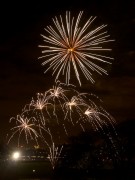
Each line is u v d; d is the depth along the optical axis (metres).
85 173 94.50
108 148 95.75
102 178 91.38
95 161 95.81
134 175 90.25
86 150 97.31
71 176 94.25
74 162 97.31
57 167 98.19
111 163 95.44
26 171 122.88
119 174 92.06
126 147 94.38
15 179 105.00
